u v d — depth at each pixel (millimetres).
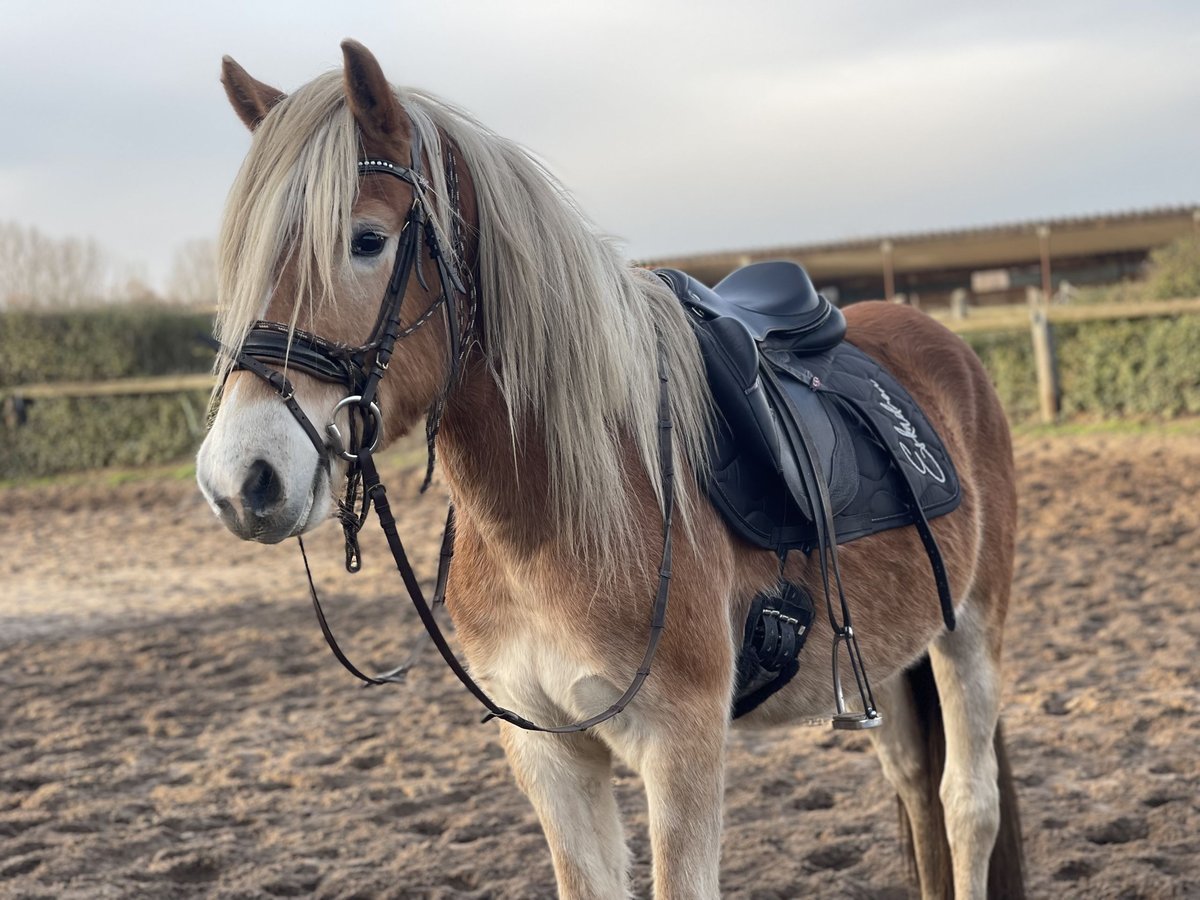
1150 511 7098
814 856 2992
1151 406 10344
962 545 2500
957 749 2557
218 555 8469
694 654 1854
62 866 3057
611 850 1979
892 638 2305
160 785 3771
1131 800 3145
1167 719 3721
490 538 1900
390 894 2867
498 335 1838
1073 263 23172
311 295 1589
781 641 2025
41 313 14367
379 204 1646
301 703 4625
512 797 3514
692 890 1821
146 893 2930
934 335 2928
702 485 1988
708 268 21797
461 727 4227
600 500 1827
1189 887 2652
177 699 4742
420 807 3492
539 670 1898
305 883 2975
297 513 1542
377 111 1653
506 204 1840
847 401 2367
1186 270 11047
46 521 10836
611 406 1891
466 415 1875
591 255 1925
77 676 5188
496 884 2883
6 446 13922
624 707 1811
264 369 1562
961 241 19750
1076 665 4453
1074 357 10773
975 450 2803
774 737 4039
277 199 1607
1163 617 4996
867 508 2252
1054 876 2816
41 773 3867
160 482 12344
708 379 2082
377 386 1645
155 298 17812
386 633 5609
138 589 7293
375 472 1651
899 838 2979
